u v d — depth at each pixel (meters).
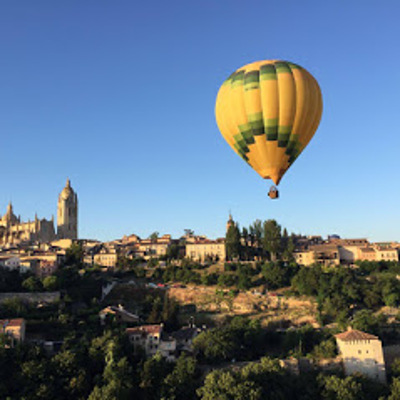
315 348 112.12
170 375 92.62
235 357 111.75
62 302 141.75
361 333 109.62
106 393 82.56
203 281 174.50
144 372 94.06
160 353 102.12
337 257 196.62
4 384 86.44
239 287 168.88
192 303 160.38
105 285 166.88
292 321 142.25
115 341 102.38
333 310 141.38
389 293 150.62
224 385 85.38
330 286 154.75
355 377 97.88
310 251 198.75
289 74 72.50
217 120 79.06
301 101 71.75
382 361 104.56
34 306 137.12
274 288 171.25
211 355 107.44
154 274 187.50
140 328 113.19
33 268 167.12
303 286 160.50
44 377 89.12
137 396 92.00
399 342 121.94
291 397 94.00
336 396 89.75
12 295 140.00
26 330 114.44
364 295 152.25
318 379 97.25
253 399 83.44
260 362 108.00
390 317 139.38
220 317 144.75
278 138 72.94
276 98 71.38
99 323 126.19
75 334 114.44
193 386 92.88
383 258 193.75
